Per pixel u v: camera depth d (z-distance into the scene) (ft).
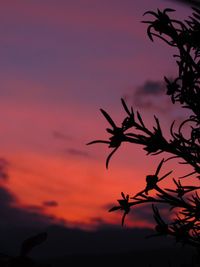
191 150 3.88
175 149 3.87
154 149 3.84
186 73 3.96
